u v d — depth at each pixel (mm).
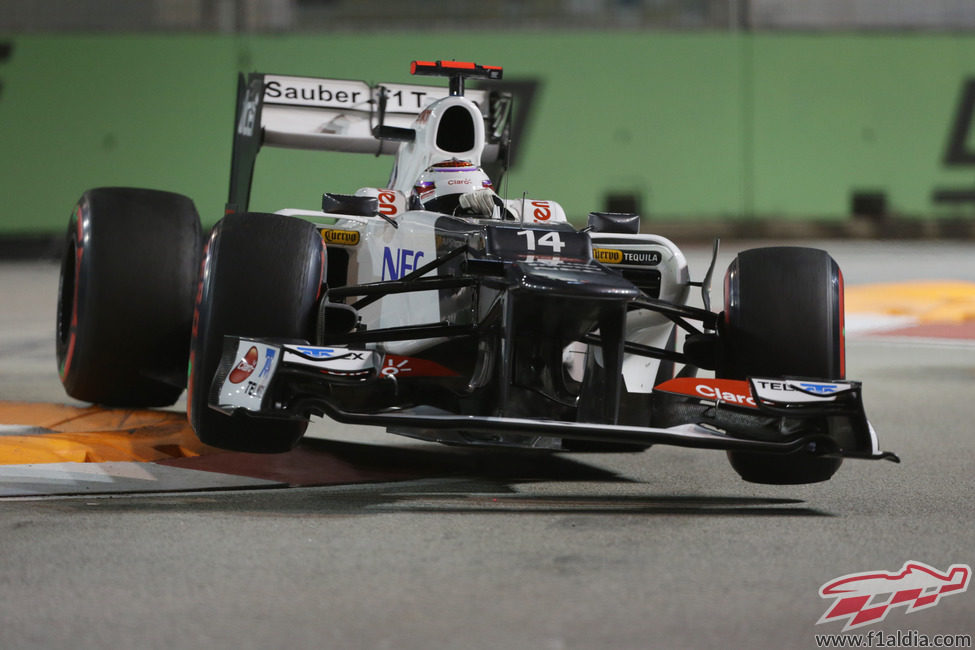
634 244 18844
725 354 17578
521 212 19562
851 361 35625
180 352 20672
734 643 10359
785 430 15812
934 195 93125
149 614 10906
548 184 91125
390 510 15391
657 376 20203
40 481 16453
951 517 15531
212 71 86438
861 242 89000
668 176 91375
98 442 18172
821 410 15141
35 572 12188
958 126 92938
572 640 10328
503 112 27141
